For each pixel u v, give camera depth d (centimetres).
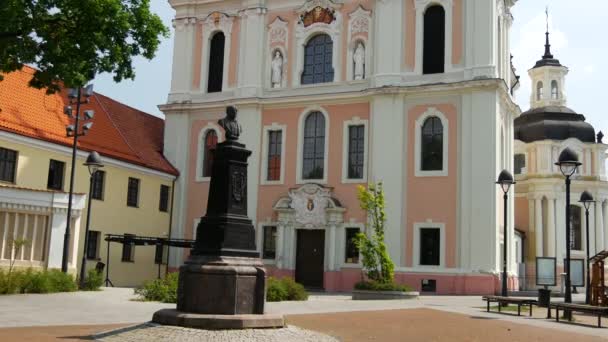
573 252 5566
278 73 4009
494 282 3303
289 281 2625
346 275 3619
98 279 2742
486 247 3344
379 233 3152
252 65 4050
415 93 3588
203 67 4234
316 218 3700
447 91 3528
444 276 3394
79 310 1845
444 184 3484
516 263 4491
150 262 3875
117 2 2127
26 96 3294
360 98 3738
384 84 3650
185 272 1391
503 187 2717
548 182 5544
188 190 4138
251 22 4100
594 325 2009
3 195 2581
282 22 4041
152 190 3925
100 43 2122
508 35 4069
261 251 3869
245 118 4022
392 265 3056
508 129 3953
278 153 3947
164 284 2338
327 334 1454
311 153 3866
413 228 3512
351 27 3847
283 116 3950
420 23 3666
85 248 2786
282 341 1259
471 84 3453
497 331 1684
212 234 1434
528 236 5588
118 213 3612
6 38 2045
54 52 2075
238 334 1263
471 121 3462
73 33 2116
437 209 3478
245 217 1467
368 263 3067
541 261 3525
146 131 4231
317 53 3969
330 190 3700
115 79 2239
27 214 2688
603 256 2608
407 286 3047
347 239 3666
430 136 3572
